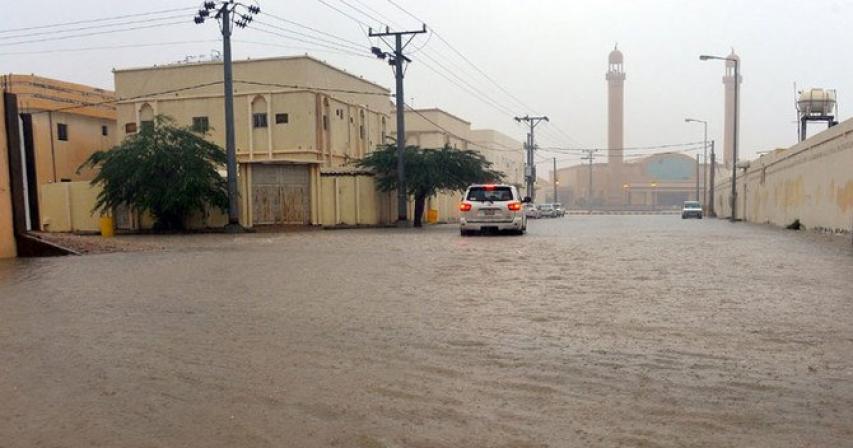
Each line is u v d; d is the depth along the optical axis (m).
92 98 46.44
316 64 42.16
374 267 12.29
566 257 14.06
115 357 5.75
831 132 23.91
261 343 6.21
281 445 3.82
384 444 3.81
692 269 11.60
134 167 30.77
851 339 6.07
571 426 4.04
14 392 4.82
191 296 8.95
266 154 41.72
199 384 4.97
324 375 5.17
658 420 4.11
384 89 52.47
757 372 5.08
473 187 24.23
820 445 3.70
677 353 5.67
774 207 35.84
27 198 16.73
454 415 4.26
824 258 13.45
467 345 6.06
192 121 43.28
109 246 17.84
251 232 30.83
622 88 117.44
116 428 4.11
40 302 8.62
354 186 37.25
